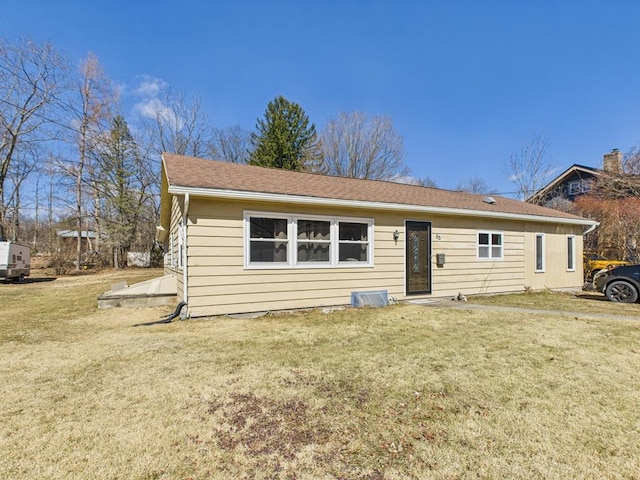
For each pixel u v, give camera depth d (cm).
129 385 313
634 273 812
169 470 195
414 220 845
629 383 321
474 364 373
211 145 2736
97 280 1464
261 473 194
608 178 1686
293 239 695
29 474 191
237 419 253
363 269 773
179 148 2581
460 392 302
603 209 1525
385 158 2684
